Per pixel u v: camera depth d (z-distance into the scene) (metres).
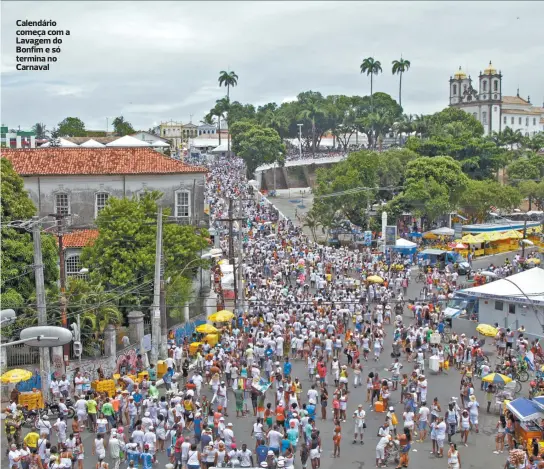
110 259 51.00
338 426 32.94
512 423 34.16
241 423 36.91
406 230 101.06
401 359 47.91
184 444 30.38
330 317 50.53
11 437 33.16
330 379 43.84
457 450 33.47
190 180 65.56
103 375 41.38
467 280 71.31
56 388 38.09
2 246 45.00
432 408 34.97
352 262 74.69
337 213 100.00
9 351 42.22
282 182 164.25
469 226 93.00
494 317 55.00
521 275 55.56
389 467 31.83
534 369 44.06
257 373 38.41
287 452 29.72
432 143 135.25
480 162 137.12
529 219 115.06
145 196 56.16
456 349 46.81
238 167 167.50
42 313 36.50
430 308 55.62
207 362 42.50
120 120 179.75
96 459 32.44
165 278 52.03
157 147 129.75
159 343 46.59
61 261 41.00
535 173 139.25
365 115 191.25
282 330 48.25
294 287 64.88
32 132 150.12
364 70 192.25
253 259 73.88
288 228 97.75
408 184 98.94
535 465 29.41
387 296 58.81
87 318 44.72
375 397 39.91
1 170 47.69
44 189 63.16
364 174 100.44
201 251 60.38
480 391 42.06
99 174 63.59
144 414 34.50
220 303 58.38
